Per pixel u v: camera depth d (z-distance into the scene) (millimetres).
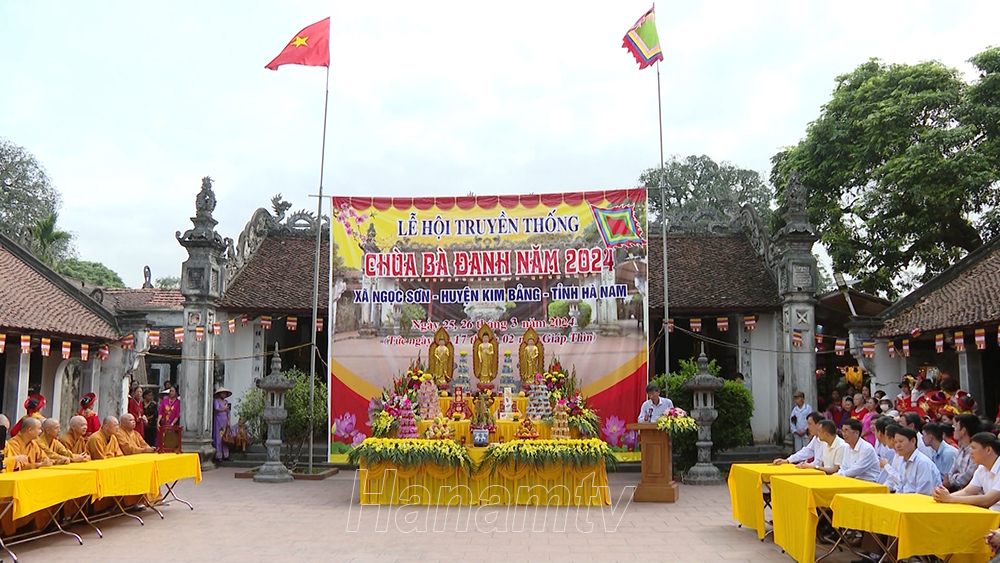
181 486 14062
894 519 6141
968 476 7652
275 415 14867
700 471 14320
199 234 17281
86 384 16484
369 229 16094
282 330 21688
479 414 12477
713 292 18219
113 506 10898
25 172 31344
